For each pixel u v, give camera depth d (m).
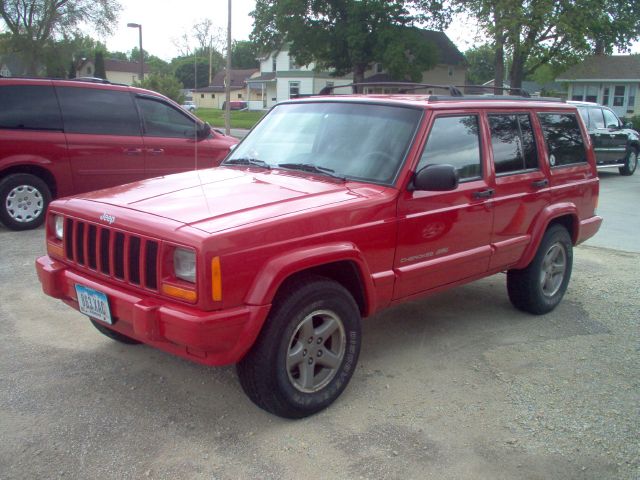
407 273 4.15
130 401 3.82
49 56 43.12
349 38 39.62
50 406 3.73
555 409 3.90
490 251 4.80
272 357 3.42
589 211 6.03
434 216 4.27
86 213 3.71
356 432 3.56
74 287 3.79
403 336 5.04
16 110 8.01
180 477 3.11
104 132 8.62
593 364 4.61
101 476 3.10
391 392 4.05
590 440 3.56
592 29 32.81
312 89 58.38
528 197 5.11
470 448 3.44
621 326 5.45
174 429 3.53
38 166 8.20
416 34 40.38
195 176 4.43
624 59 44.09
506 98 5.16
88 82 8.60
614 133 17.61
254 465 3.22
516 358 4.67
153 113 9.09
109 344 4.66
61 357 4.41
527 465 3.30
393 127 4.34
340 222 3.69
